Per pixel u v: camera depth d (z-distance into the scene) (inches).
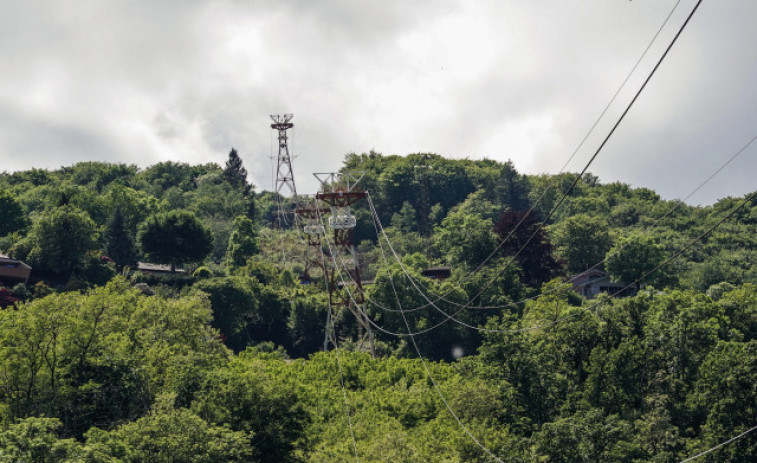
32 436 1856.5
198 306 3622.0
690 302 3850.9
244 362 3452.3
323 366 3809.1
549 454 2549.2
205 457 2126.0
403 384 3371.1
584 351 3538.4
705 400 2945.4
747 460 2605.8
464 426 2674.7
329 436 2674.7
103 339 2765.7
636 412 2977.4
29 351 2490.2
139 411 2586.1
